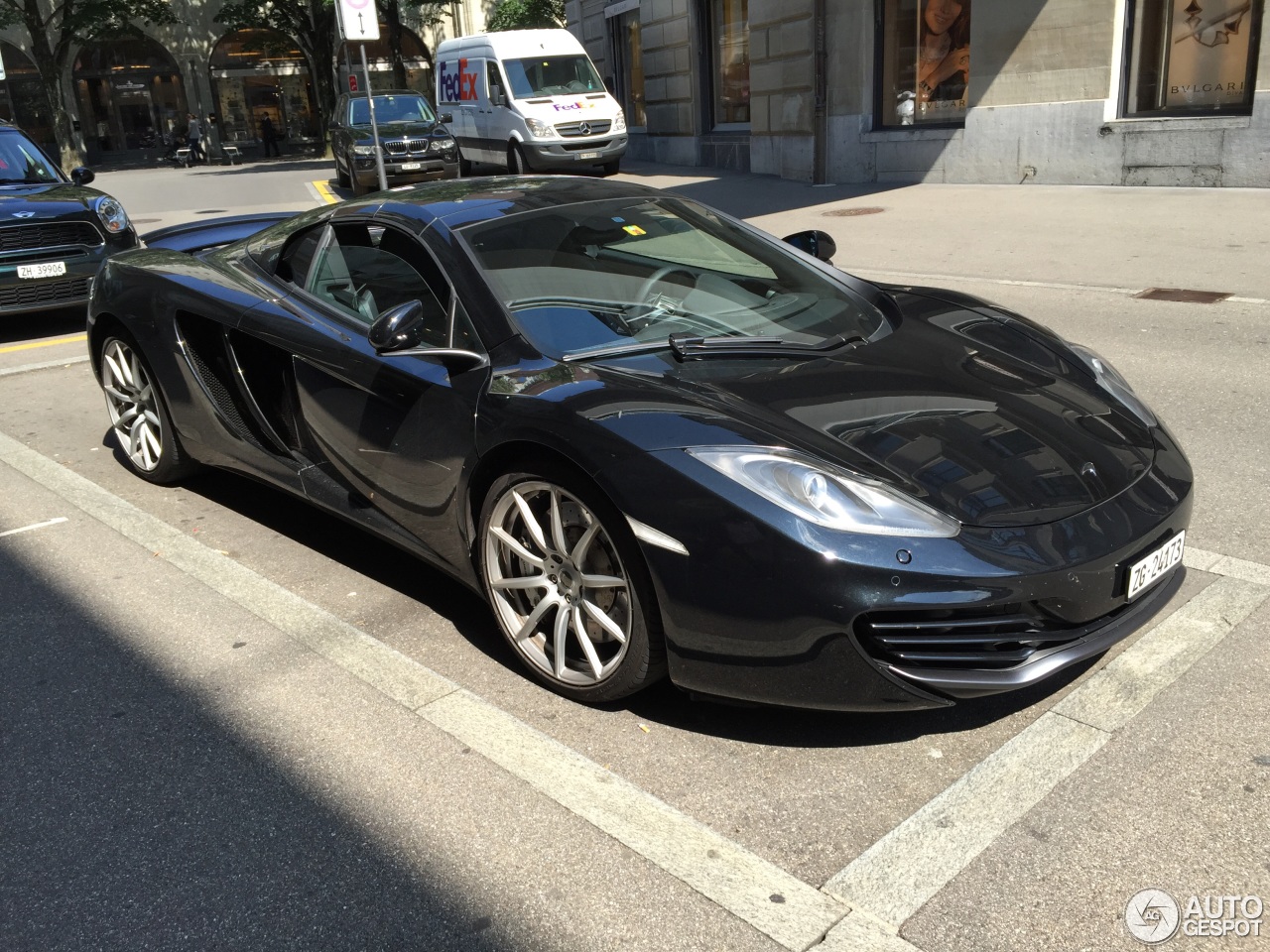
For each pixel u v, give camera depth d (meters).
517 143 18.22
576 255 3.52
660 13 21.20
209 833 2.48
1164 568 2.77
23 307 8.10
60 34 37.62
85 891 2.32
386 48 39.88
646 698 2.97
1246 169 11.81
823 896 2.20
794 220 12.48
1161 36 12.52
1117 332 6.75
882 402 2.90
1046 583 2.47
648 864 2.31
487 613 3.53
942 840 2.35
